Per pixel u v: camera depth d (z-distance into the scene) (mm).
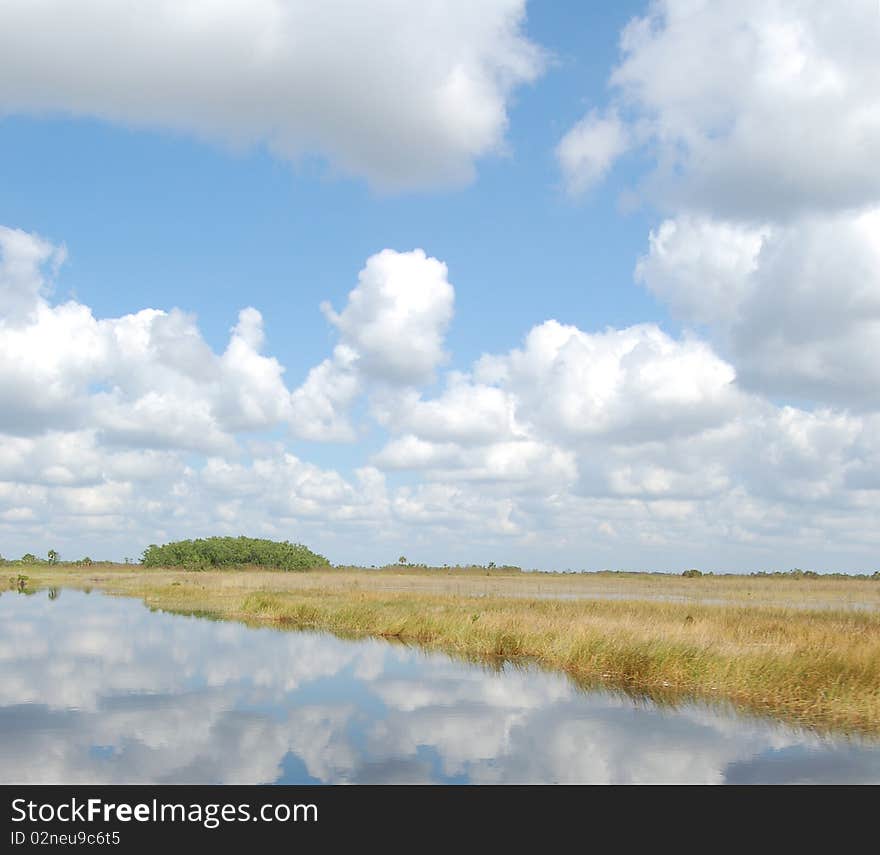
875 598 64500
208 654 29547
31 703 20359
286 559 153875
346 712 19453
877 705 18875
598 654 26047
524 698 21328
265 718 18766
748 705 20281
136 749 15969
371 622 39219
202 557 149125
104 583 89250
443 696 21594
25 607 52219
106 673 25109
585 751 15953
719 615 37625
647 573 157750
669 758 15461
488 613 38531
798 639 27344
